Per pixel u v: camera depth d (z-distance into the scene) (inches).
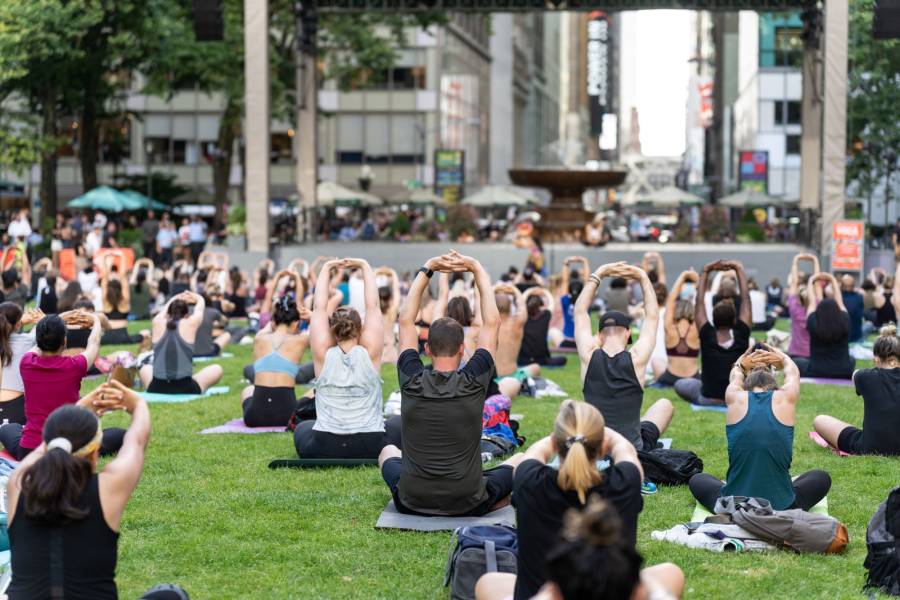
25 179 2559.1
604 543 159.8
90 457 228.8
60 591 219.8
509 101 3964.1
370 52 1793.8
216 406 583.5
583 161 7091.5
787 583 300.0
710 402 581.6
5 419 438.3
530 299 756.6
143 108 2603.3
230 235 1327.5
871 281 964.0
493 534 288.0
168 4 1684.3
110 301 842.2
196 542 342.0
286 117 2143.2
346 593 295.6
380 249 1480.1
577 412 232.1
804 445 482.6
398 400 550.6
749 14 2468.0
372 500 386.6
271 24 1772.9
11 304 450.6
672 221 2630.4
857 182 1501.0
